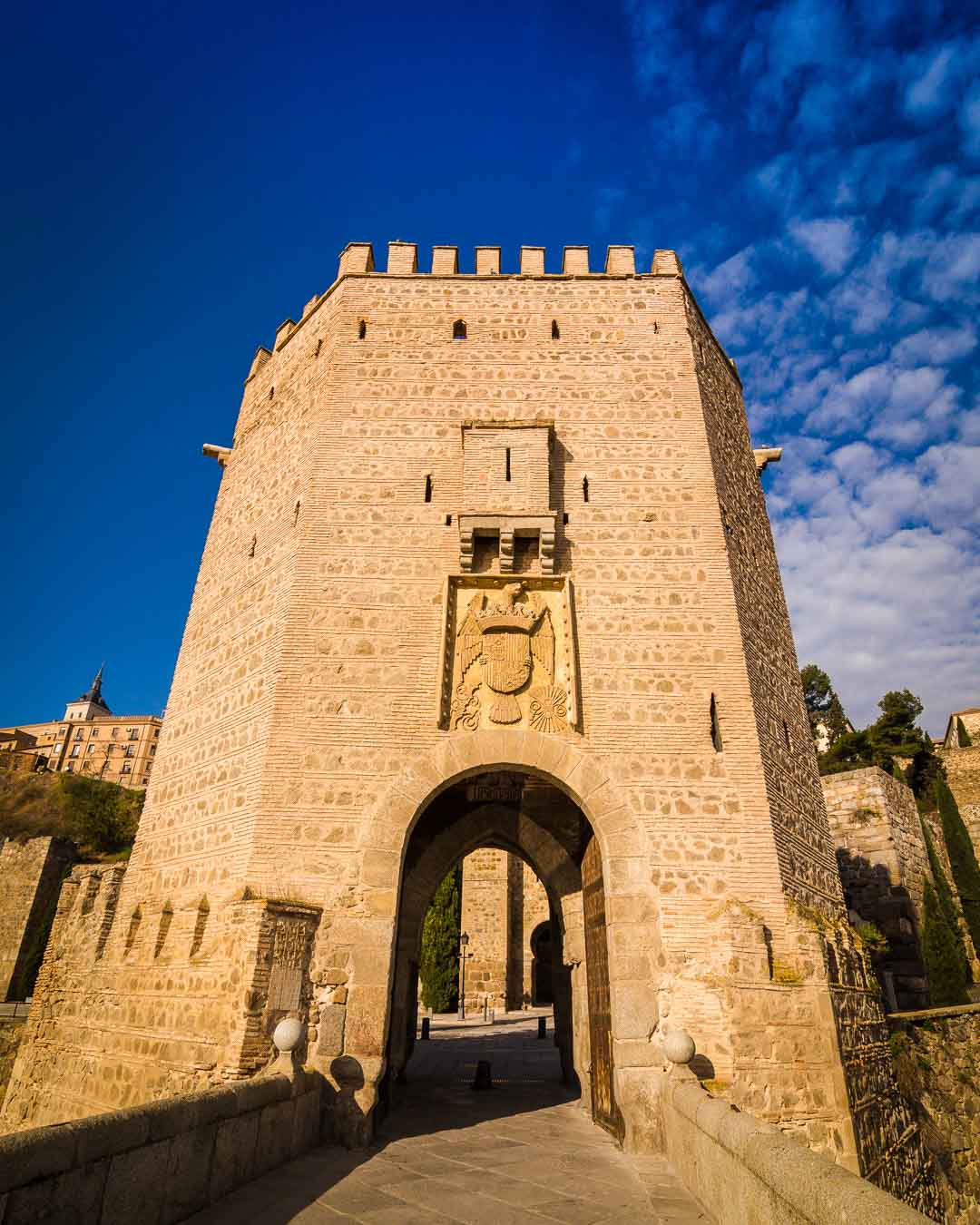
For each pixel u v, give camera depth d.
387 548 16.08
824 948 12.95
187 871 14.93
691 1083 10.43
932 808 44.62
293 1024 10.78
